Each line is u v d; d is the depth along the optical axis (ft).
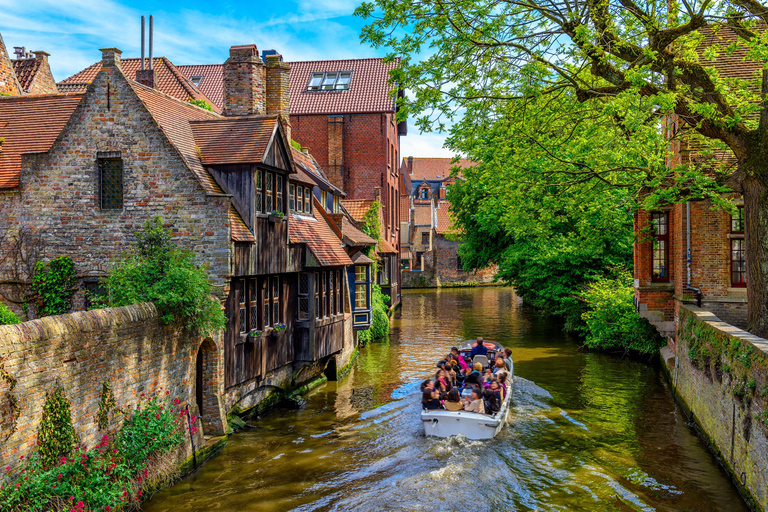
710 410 35.50
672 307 55.52
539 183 43.27
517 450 36.50
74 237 38.29
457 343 76.84
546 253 80.43
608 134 43.88
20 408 21.94
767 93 33.30
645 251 56.59
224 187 39.17
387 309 100.89
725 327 34.58
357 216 101.45
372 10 37.86
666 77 36.37
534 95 40.09
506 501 29.32
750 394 27.53
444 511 28.17
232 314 38.14
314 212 56.95
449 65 39.17
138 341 29.19
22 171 38.93
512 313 110.42
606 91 37.40
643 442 37.99
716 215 47.29
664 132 46.14
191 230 36.68
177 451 31.78
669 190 36.70
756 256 34.24
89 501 23.49
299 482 31.48
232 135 40.63
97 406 26.25
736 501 28.96
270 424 41.86
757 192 34.22
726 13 33.24
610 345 67.62
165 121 39.09
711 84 35.19
